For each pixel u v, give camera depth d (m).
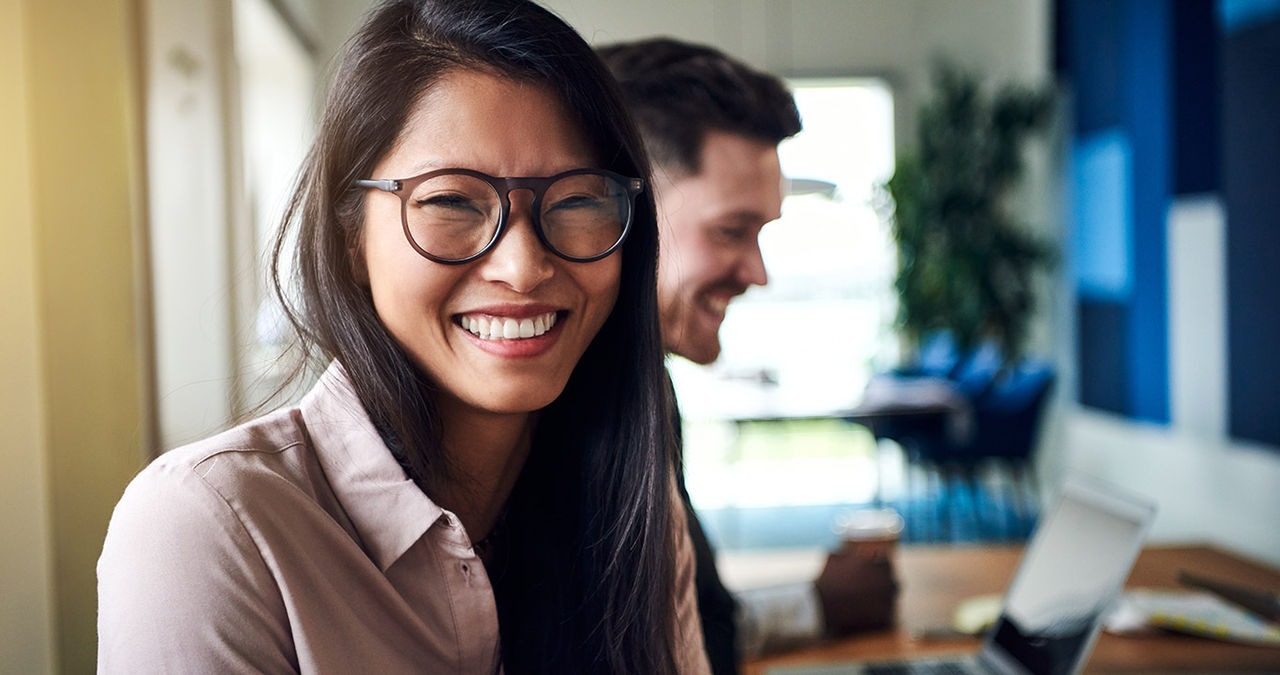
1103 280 6.39
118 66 1.86
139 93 1.99
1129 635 1.78
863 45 8.06
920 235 7.57
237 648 0.74
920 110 7.80
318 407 0.88
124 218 1.85
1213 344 5.09
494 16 0.83
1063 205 7.05
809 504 7.07
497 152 0.82
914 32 8.10
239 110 3.24
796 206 8.20
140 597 0.73
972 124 7.53
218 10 3.11
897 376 7.62
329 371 0.89
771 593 1.83
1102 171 6.39
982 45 8.15
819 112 8.11
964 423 6.45
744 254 1.54
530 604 1.01
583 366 1.01
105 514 1.80
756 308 8.27
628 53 1.51
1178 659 1.66
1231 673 1.60
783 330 8.27
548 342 0.86
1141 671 1.61
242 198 3.22
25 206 1.80
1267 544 4.58
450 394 0.89
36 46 1.80
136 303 1.88
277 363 0.92
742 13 7.82
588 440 1.02
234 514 0.75
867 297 8.23
